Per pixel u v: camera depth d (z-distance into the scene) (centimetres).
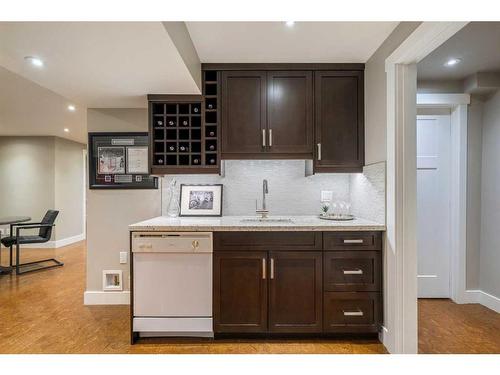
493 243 288
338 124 255
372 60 240
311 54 240
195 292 221
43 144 602
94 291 298
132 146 300
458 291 302
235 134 255
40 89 338
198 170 258
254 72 255
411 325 200
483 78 282
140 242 220
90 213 299
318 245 221
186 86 237
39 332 239
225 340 224
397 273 202
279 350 210
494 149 289
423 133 312
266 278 221
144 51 177
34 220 600
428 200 312
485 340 226
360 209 263
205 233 221
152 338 228
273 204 293
